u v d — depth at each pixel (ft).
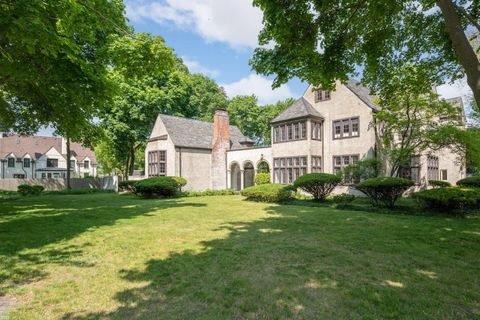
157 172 80.89
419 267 15.37
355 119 61.16
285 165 68.74
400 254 17.71
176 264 15.85
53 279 13.78
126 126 86.58
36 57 27.27
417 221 29.84
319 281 13.41
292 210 39.55
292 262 16.16
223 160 84.79
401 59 32.07
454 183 71.31
